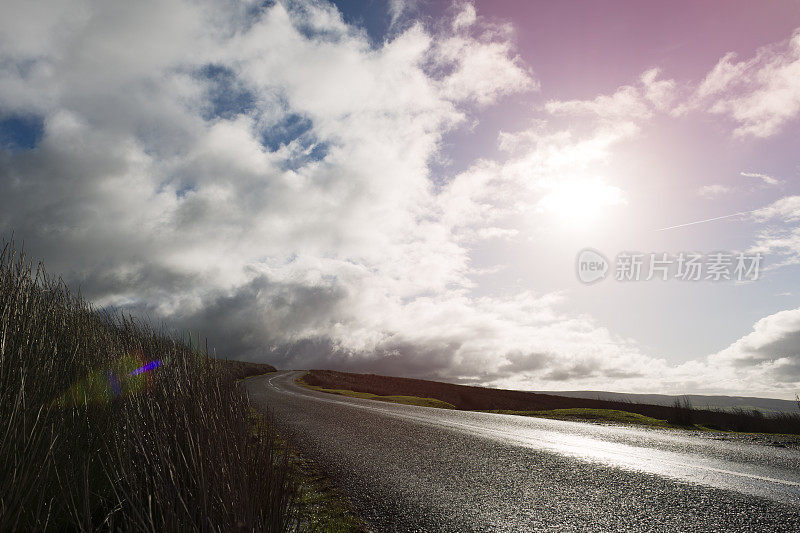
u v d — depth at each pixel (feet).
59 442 9.05
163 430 9.60
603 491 14.46
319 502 13.80
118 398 12.09
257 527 7.68
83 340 13.99
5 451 7.41
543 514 12.54
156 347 15.71
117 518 8.16
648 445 23.12
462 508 13.21
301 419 32.55
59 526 8.04
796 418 36.99
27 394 9.41
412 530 11.61
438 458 19.90
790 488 14.11
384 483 15.97
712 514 11.94
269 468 9.99
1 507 6.57
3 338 10.05
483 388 135.23
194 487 8.27
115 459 9.60
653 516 12.00
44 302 14.33
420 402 67.21
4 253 13.10
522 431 28.07
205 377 14.03
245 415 13.61
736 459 19.19
